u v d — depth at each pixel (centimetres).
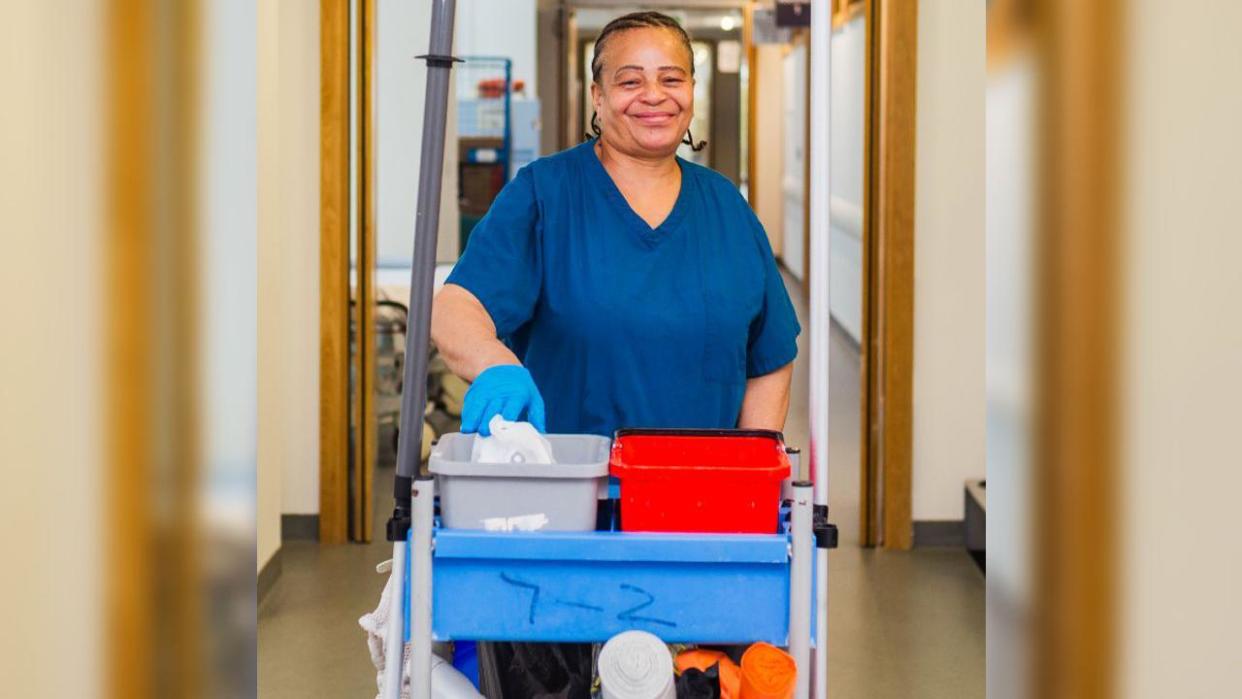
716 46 1358
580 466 191
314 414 534
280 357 532
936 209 516
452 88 730
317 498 537
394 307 649
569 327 249
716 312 250
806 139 1019
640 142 246
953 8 507
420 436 194
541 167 253
